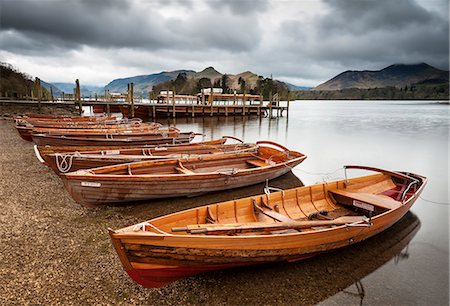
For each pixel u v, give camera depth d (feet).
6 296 17.89
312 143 86.33
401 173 38.09
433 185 47.11
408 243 27.25
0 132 77.97
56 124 73.46
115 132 65.26
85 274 20.39
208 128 118.52
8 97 152.76
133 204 33.19
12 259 21.54
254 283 20.58
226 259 19.16
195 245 17.90
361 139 94.32
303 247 21.20
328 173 52.75
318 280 21.26
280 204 28.22
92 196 29.71
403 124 143.64
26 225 26.78
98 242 24.62
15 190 35.37
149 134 63.62
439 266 23.70
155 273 18.56
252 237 18.95
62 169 35.76
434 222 32.17
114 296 18.60
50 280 19.58
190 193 35.06
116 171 33.83
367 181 36.04
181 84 507.30
